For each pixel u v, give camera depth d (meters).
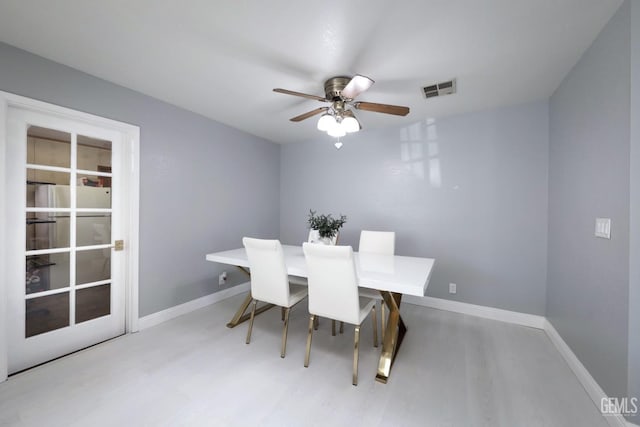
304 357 2.10
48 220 2.04
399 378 1.85
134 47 1.80
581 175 1.84
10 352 1.86
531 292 2.67
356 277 1.81
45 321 2.02
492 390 1.73
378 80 2.20
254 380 1.81
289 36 1.67
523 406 1.59
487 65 1.97
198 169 3.05
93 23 1.57
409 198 3.28
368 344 2.32
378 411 1.55
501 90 2.38
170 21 1.55
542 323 2.62
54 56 1.91
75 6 1.43
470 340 2.38
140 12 1.48
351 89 1.84
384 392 1.71
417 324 2.71
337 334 2.51
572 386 1.77
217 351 2.17
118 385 1.75
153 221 2.61
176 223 2.82
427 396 1.67
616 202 1.44
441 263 3.10
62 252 2.10
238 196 3.61
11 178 1.86
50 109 1.96
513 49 1.78
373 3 1.39
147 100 2.54
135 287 2.47
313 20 1.52
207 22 1.55
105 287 2.36
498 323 2.74
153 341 2.32
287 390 1.72
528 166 2.66
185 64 2.01
